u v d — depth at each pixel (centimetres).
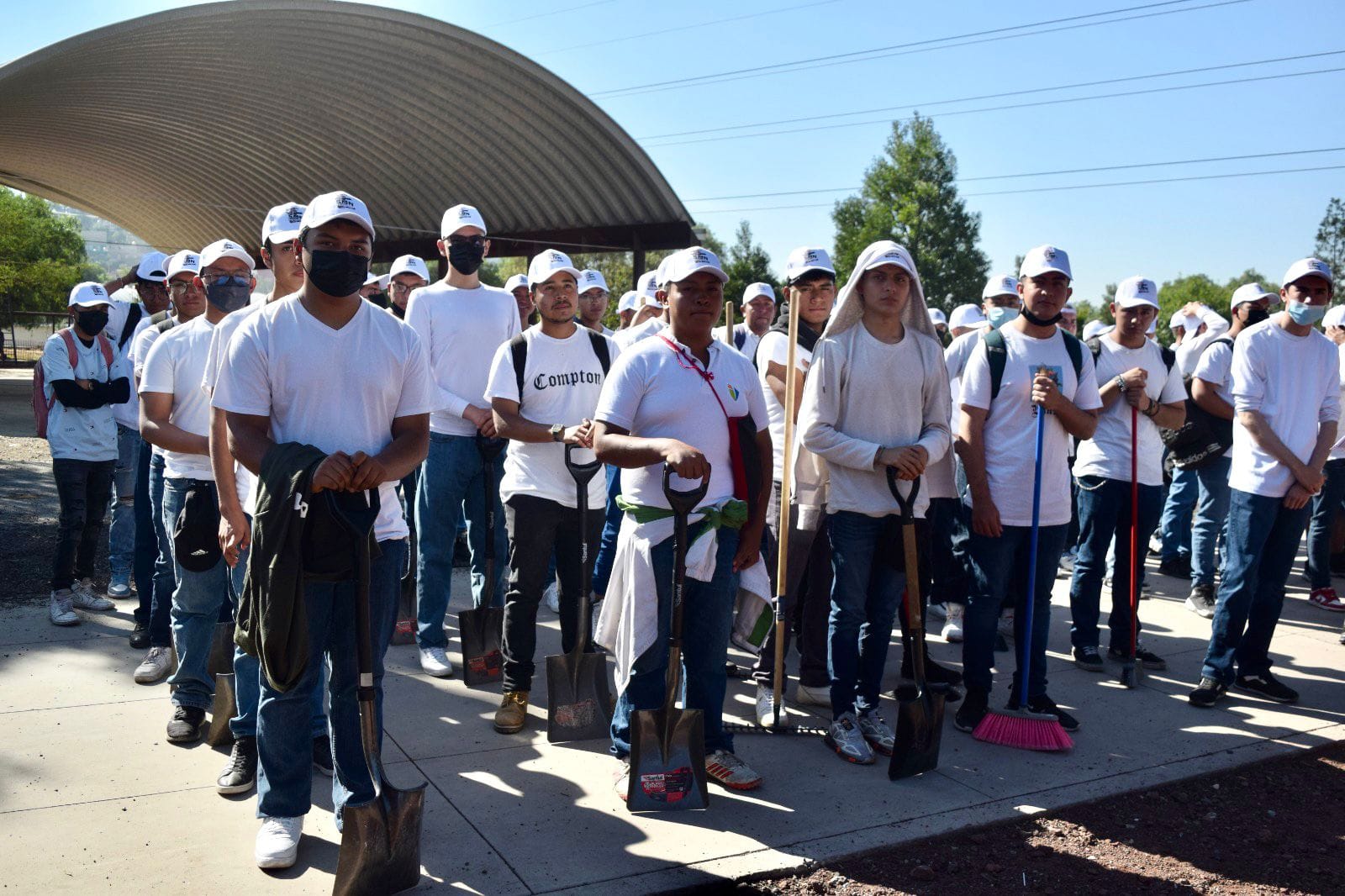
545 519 430
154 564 511
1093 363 459
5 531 800
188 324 405
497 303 513
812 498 440
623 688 370
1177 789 394
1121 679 514
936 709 392
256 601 284
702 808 357
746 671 521
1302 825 370
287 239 357
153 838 323
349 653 312
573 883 305
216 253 393
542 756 402
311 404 303
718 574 370
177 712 405
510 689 429
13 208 4938
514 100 2403
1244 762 418
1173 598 707
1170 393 536
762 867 318
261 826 313
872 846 335
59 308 5031
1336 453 664
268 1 1930
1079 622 536
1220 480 649
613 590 378
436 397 486
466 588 667
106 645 520
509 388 437
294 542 280
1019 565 459
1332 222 6112
